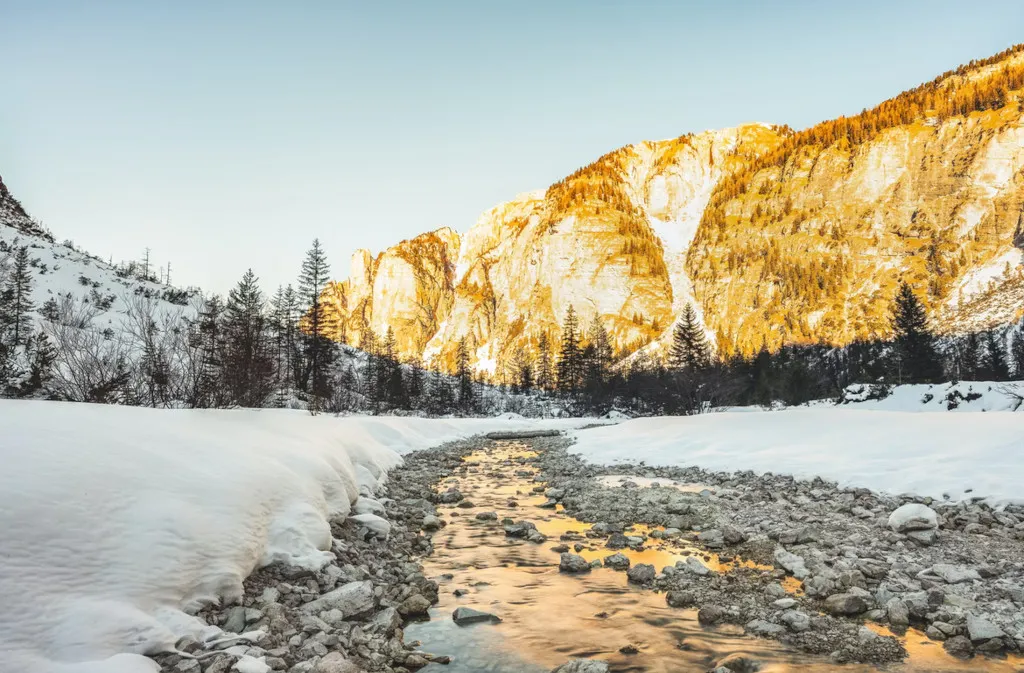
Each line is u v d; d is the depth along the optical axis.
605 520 11.01
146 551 5.05
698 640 5.51
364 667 4.91
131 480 5.63
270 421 10.38
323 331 59.03
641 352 150.75
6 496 4.60
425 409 64.25
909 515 8.66
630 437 22.98
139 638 4.32
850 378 63.28
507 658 5.21
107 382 14.53
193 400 15.97
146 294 54.06
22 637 3.90
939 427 13.41
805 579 6.90
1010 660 4.93
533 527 10.23
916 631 5.55
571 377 90.88
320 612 5.80
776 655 5.14
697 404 56.22
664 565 8.05
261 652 4.75
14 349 19.47
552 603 6.59
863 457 13.21
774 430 17.83
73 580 4.46
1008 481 9.76
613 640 5.55
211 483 6.38
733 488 13.23
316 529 7.22
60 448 5.45
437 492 14.24
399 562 8.05
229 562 5.68
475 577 7.61
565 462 20.55
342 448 11.71
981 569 6.82
